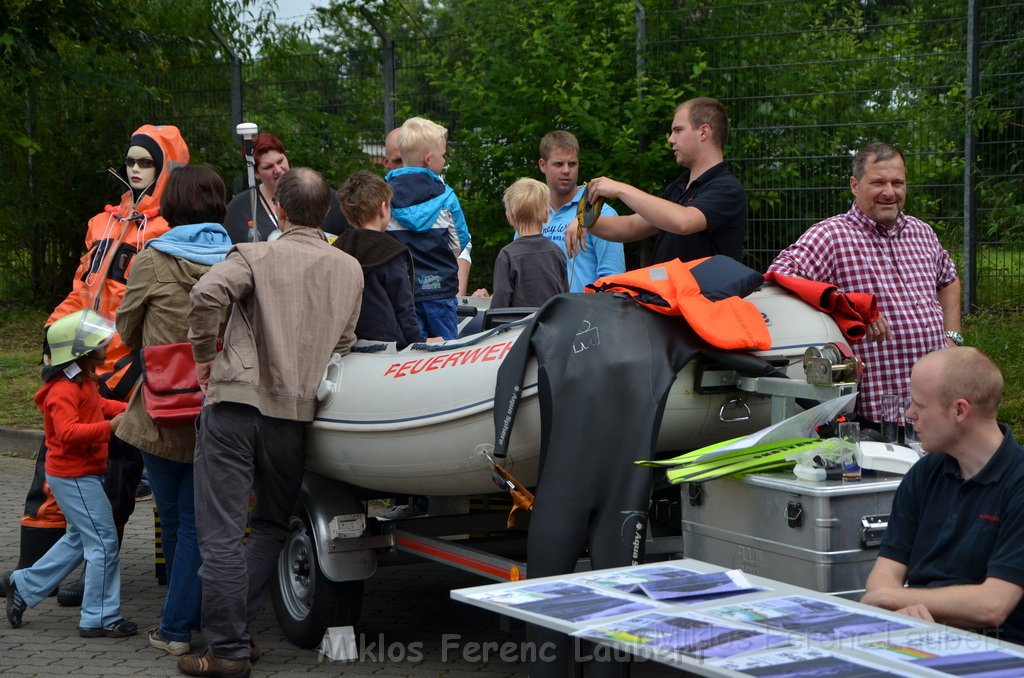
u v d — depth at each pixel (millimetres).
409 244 5781
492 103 10938
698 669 2357
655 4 10703
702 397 4102
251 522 4918
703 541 3789
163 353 4887
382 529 5168
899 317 5062
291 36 13086
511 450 4262
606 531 3887
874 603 3160
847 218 5164
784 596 2889
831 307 4242
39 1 14070
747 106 10406
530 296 6355
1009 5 9773
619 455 3904
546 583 3018
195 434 4793
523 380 4164
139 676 4852
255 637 5496
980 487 3184
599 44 10938
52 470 5340
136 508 8180
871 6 10281
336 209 6680
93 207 15836
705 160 4852
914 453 3723
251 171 5828
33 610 5902
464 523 5309
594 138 10594
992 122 9617
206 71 14117
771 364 4039
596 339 4039
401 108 12070
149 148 6367
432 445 4496
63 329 5297
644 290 4074
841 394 3729
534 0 11039
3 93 14727
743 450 3674
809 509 3387
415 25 12172
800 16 10266
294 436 4746
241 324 4680
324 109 12961
